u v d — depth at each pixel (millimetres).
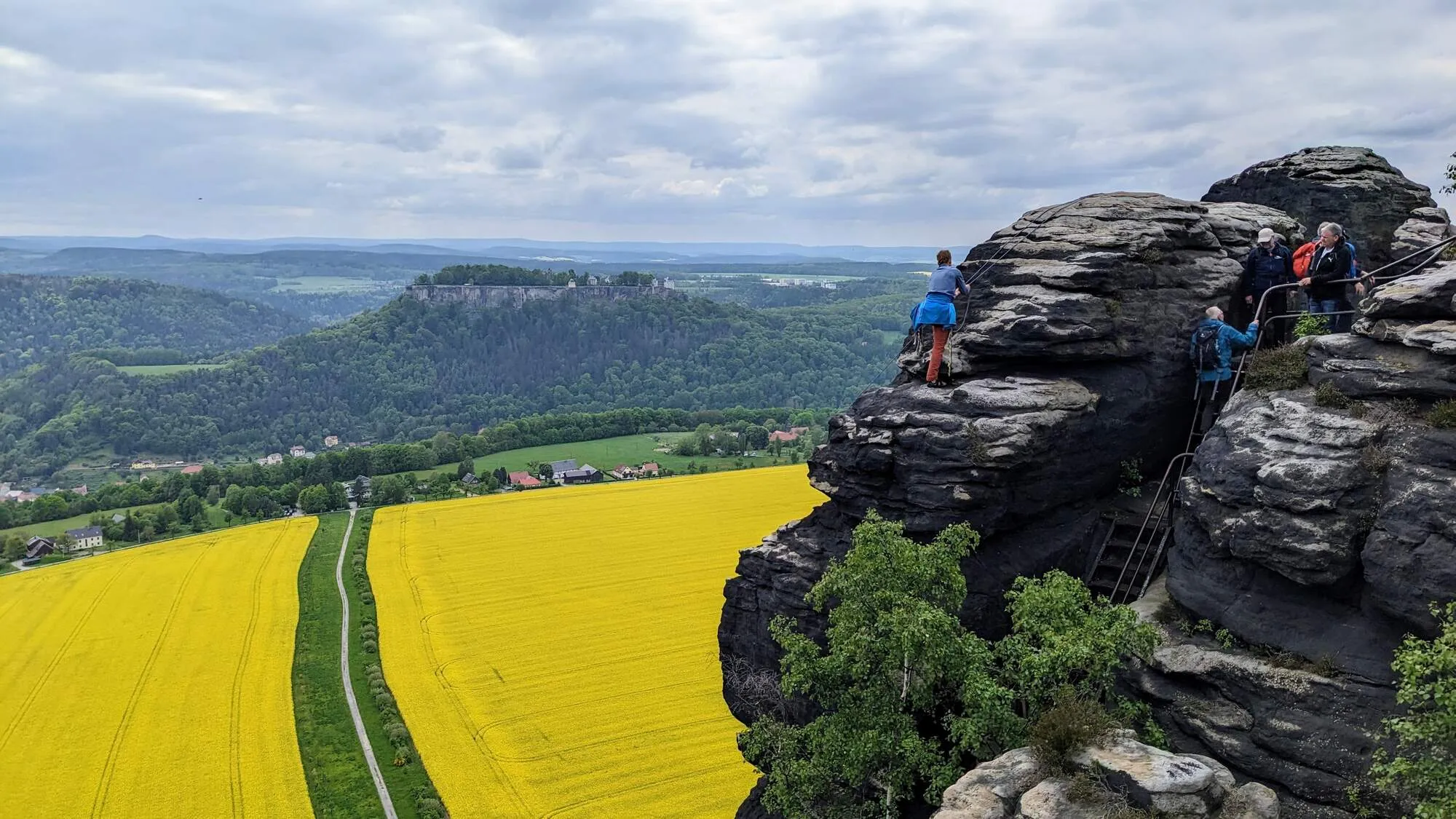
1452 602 13789
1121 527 22062
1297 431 17484
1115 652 16750
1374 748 15062
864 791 19750
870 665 18328
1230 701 16719
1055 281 23016
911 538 21359
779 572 23938
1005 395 21359
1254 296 24562
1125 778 14477
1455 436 15805
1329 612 16500
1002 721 16625
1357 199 32562
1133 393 22672
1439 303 16953
